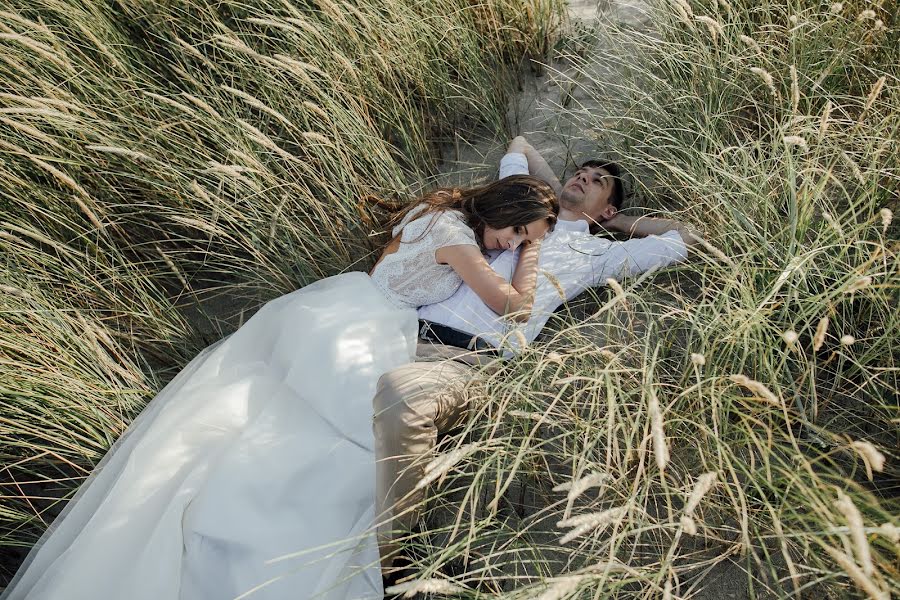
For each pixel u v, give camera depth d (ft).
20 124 7.95
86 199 9.18
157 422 7.20
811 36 9.73
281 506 6.63
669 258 8.71
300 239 9.47
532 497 7.15
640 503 6.07
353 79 10.32
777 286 6.02
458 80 11.53
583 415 7.08
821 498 5.07
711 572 6.31
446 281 8.20
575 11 12.75
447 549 5.43
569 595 5.10
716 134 9.30
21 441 7.43
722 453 5.77
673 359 7.45
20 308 7.93
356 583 6.29
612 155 10.57
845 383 7.13
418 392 6.47
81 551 6.38
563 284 8.70
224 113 9.91
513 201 8.24
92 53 10.39
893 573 4.59
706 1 10.84
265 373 7.80
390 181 9.98
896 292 6.95
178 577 6.23
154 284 10.10
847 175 8.01
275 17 10.44
